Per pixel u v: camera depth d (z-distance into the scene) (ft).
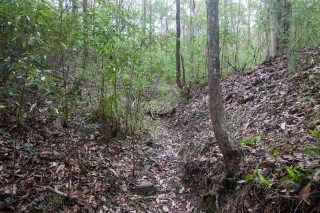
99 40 13.32
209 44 11.10
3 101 11.20
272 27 21.70
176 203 12.57
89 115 16.22
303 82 15.26
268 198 8.59
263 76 20.29
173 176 15.12
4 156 10.73
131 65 14.92
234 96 20.45
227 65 33.91
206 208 11.36
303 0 17.84
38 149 12.12
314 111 11.86
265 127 13.25
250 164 10.75
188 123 23.59
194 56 37.27
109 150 15.60
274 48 23.75
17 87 10.42
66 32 10.78
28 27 8.36
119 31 14.07
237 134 14.48
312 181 7.59
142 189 13.08
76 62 14.34
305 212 7.43
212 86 11.29
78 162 12.59
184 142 19.79
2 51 10.50
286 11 19.25
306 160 8.77
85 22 13.94
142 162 16.07
